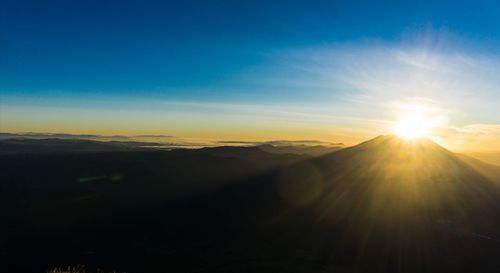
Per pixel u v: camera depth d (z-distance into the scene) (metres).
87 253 84.88
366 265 76.56
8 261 77.69
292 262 77.38
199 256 81.62
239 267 72.88
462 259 77.12
